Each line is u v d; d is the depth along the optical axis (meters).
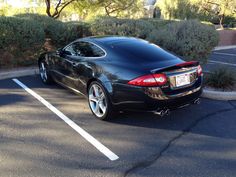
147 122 5.18
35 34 9.25
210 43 7.68
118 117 5.37
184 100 4.93
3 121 5.16
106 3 17.08
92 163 3.86
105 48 5.36
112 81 4.88
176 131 4.85
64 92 6.91
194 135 4.71
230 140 4.56
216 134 4.76
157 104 4.63
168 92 4.69
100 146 4.32
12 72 8.47
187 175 3.63
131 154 4.11
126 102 4.77
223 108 5.93
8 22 8.61
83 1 16.09
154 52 5.23
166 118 5.36
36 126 4.98
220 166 3.84
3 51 9.04
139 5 21.12
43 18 10.38
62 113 5.58
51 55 6.95
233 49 17.58
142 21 11.01
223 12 21.67
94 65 5.27
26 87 7.32
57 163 3.85
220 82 6.93
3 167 3.73
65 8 16.95
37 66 9.59
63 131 4.80
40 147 4.26
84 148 4.25
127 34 10.22
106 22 10.41
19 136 4.59
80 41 6.02
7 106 5.90
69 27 10.39
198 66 5.25
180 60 5.11
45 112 5.62
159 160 3.96
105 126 5.01
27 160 3.90
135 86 4.60
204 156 4.08
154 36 8.00
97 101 5.29
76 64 5.80
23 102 6.16
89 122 5.18
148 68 4.65
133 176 3.60
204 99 6.49
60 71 6.55
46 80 7.48
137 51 5.18
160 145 4.38
